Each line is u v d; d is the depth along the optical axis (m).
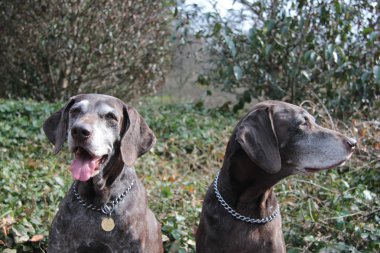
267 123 1.37
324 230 1.78
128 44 3.80
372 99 3.08
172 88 5.02
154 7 3.80
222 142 2.82
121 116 1.44
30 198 1.88
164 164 2.57
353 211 1.81
